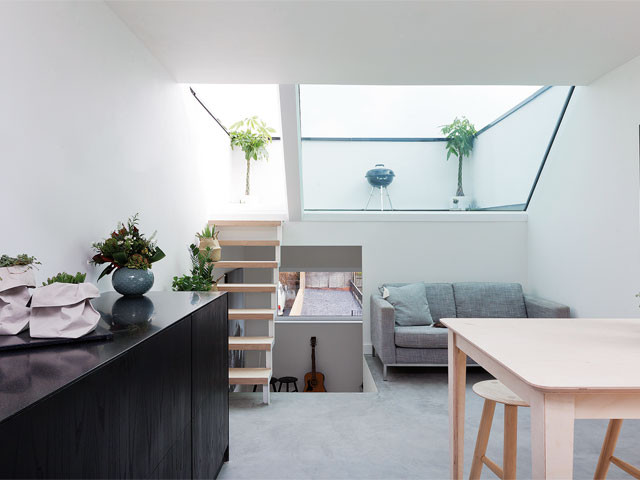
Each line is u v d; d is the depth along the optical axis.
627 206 3.06
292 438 2.56
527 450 2.38
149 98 2.69
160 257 2.03
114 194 2.20
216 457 1.99
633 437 2.52
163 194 2.92
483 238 4.63
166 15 2.26
